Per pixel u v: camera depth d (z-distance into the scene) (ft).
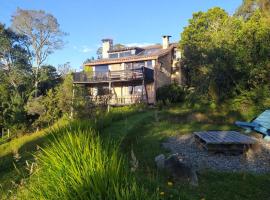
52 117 82.64
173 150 34.60
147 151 32.40
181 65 120.78
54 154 12.69
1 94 114.01
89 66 132.26
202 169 27.66
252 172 27.09
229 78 71.92
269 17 84.64
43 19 180.34
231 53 71.87
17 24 177.47
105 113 56.59
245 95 66.44
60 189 10.63
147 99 102.01
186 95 96.22
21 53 180.86
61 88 86.53
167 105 90.58
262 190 23.08
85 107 57.62
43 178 12.10
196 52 100.17
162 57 119.85
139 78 101.50
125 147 32.91
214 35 93.15
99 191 9.77
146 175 22.40
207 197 21.33
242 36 72.43
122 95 111.75
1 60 180.55
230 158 31.96
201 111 66.59
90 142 13.73
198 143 37.52
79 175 10.59
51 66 182.91
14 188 16.78
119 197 9.41
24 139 53.67
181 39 123.44
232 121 56.29
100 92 110.11
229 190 22.94
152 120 55.06
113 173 10.87
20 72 176.65
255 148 35.27
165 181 22.95
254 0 113.39
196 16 123.95
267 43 67.15
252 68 67.62
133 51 128.88
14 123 88.02
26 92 141.59
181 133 44.34
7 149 45.93
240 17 107.55
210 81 74.74
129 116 59.77
